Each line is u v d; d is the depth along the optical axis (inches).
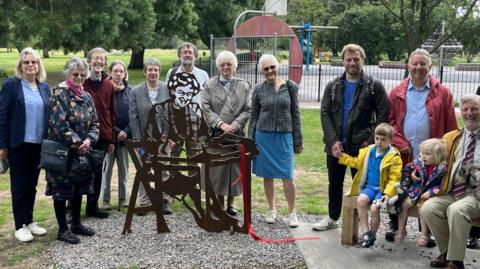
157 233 197.9
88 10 727.7
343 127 188.4
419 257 175.0
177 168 193.8
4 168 188.2
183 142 195.5
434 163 166.1
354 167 184.7
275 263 172.6
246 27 605.6
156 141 193.0
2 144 181.5
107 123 210.7
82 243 187.9
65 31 701.9
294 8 1648.6
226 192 215.2
